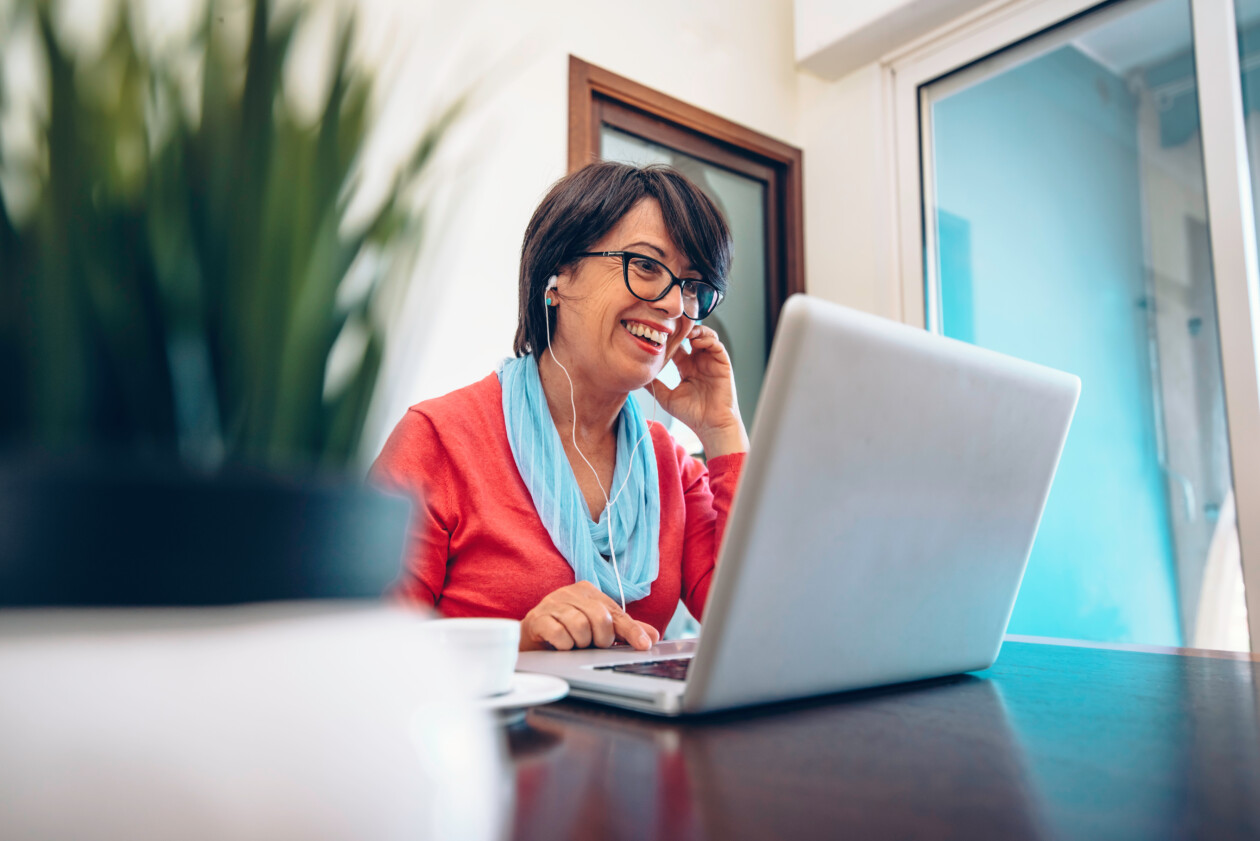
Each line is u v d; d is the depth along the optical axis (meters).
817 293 2.86
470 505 1.11
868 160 2.74
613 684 0.52
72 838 0.14
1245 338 1.93
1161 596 2.04
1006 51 2.50
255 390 0.25
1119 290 2.20
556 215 1.22
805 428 0.46
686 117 2.56
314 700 0.17
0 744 0.14
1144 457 2.11
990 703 0.55
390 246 0.28
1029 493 0.64
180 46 0.27
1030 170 2.42
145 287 0.24
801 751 0.41
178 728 0.15
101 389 0.23
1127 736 0.44
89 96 0.25
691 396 1.29
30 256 0.24
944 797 0.33
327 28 0.29
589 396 1.25
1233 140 1.99
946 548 0.59
